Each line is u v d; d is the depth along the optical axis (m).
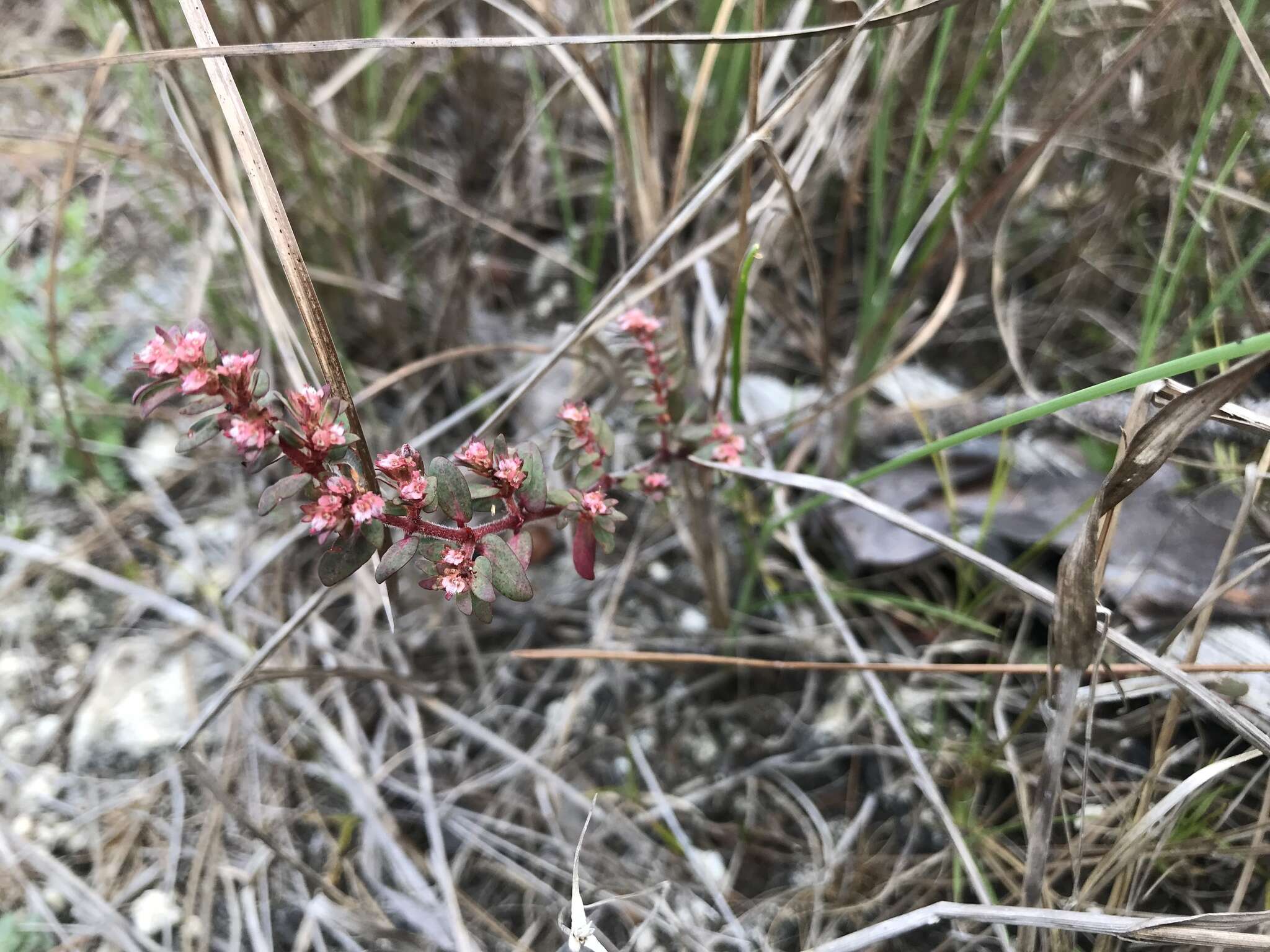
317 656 0.24
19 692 0.24
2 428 0.28
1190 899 0.20
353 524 0.14
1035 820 0.17
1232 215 0.23
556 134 0.31
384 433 0.28
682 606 0.26
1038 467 0.25
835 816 0.23
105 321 0.30
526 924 0.21
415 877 0.21
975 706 0.24
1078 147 0.26
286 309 0.26
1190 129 0.24
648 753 0.24
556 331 0.30
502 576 0.15
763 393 0.28
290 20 0.23
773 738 0.24
